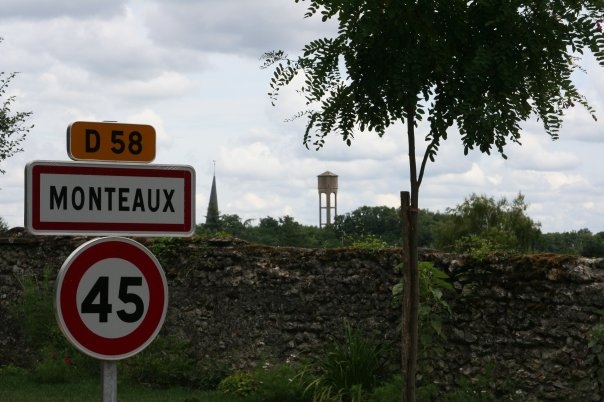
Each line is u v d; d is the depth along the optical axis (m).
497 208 52.34
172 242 15.28
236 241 14.94
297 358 13.70
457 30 6.82
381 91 7.11
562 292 11.18
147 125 5.67
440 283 11.83
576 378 10.97
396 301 12.77
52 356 15.10
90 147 5.53
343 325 13.37
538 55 6.87
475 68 6.54
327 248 13.88
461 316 11.95
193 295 14.93
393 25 6.84
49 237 16.78
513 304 11.58
